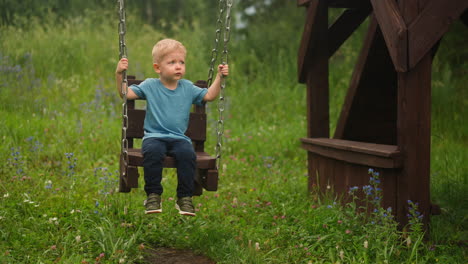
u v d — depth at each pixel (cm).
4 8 1277
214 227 461
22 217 462
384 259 386
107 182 526
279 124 1050
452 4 395
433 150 849
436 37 399
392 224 407
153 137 382
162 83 407
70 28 1327
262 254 402
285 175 721
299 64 605
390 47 424
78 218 469
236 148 867
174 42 397
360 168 484
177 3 2280
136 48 1267
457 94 1103
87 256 388
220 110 393
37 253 389
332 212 479
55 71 1138
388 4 425
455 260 399
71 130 801
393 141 634
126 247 398
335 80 1239
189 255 417
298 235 443
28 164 666
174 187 615
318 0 567
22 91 912
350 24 603
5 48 1085
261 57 1457
